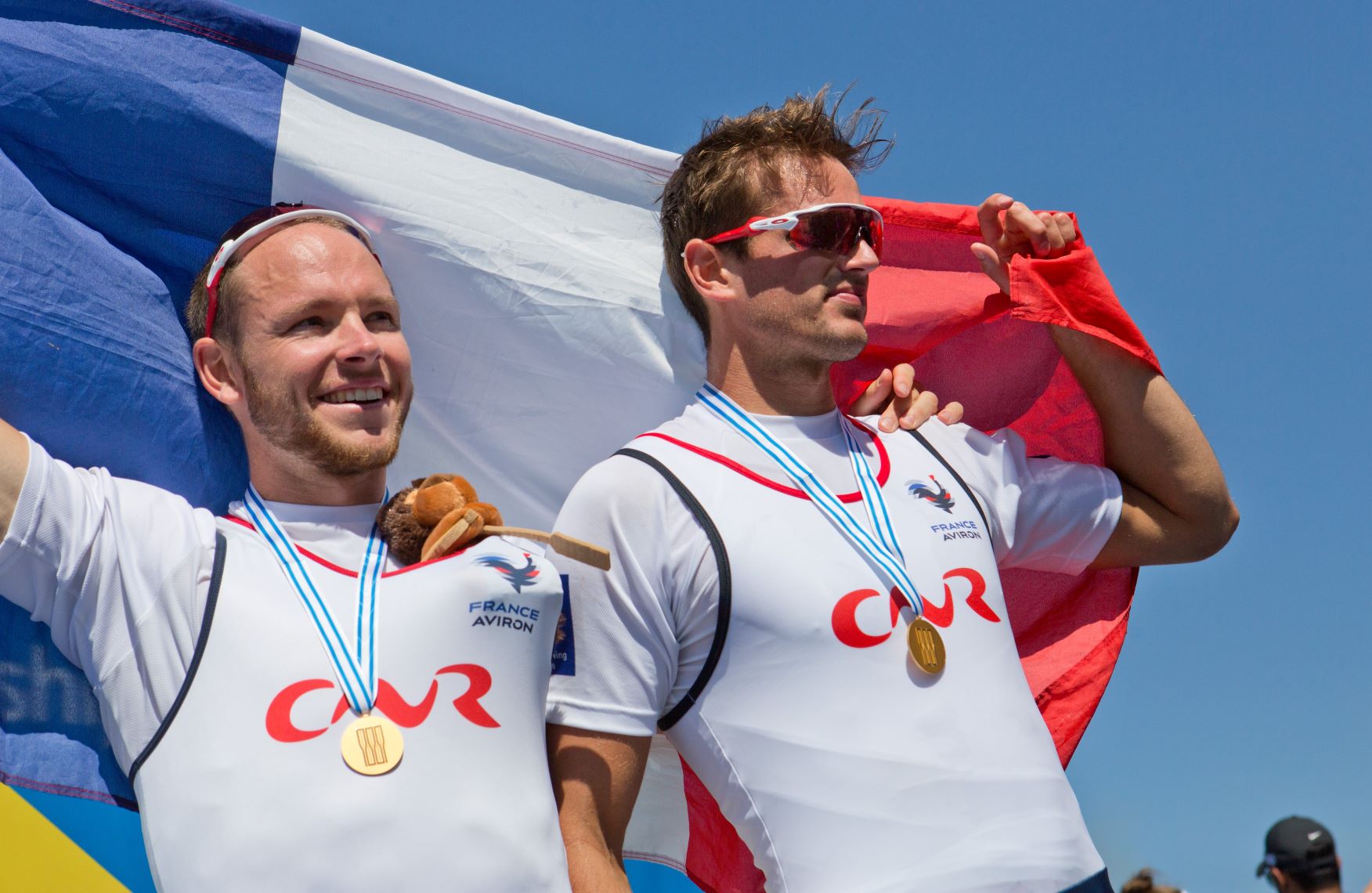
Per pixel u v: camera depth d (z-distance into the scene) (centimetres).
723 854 323
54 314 307
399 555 285
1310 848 422
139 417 313
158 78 328
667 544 296
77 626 273
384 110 351
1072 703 357
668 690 297
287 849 246
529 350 358
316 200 340
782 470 311
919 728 287
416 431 351
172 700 262
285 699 256
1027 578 365
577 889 274
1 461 265
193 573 269
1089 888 290
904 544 307
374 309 298
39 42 320
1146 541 351
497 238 355
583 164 369
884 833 281
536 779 268
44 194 319
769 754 288
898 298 372
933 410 339
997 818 285
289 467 289
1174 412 346
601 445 362
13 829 389
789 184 323
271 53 341
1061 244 347
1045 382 368
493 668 270
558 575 289
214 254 322
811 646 289
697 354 369
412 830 249
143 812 260
